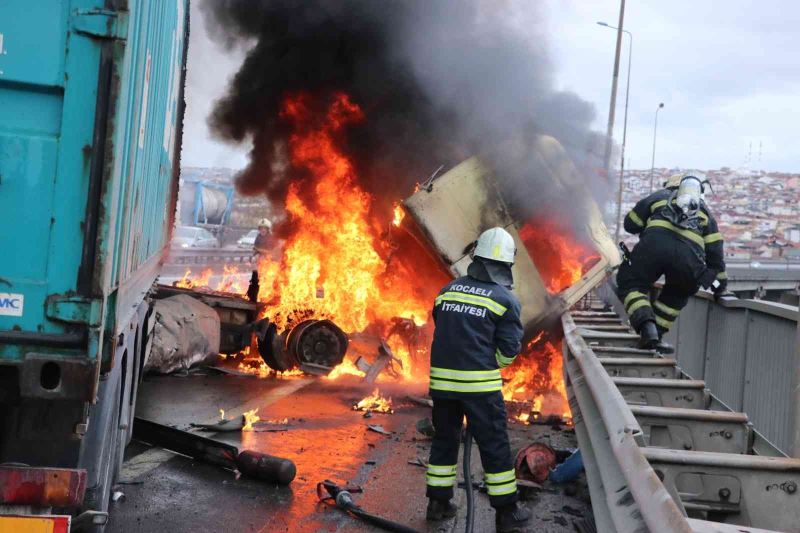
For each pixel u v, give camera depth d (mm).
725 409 5242
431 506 5195
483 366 4965
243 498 5465
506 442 4988
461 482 6082
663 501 2623
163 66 5121
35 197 3078
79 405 3404
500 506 4926
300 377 10172
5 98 3080
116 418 4668
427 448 6945
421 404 8648
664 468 3557
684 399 5504
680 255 6906
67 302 3092
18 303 3070
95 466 3889
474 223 8844
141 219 4531
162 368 9477
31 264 3080
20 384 3062
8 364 3062
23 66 3059
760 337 5883
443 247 8695
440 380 5039
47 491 3146
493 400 4965
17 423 3375
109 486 4645
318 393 9133
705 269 7008
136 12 3346
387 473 6199
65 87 3074
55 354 3098
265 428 7371
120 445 5277
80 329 3115
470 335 4980
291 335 10117
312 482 5898
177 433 6480
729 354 6742
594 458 4906
